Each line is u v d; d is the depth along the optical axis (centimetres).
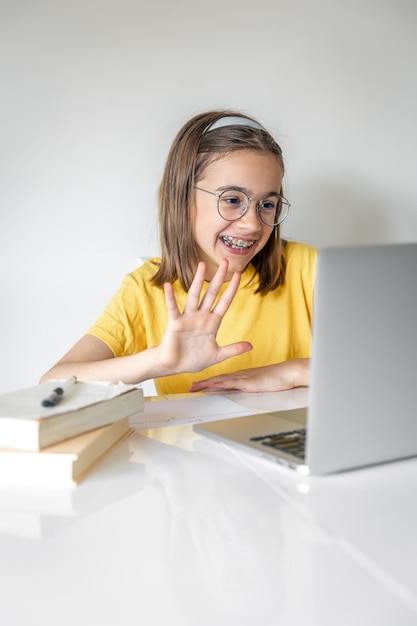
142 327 166
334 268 70
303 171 214
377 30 214
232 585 53
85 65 193
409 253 75
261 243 155
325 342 72
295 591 52
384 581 53
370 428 78
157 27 195
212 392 127
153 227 204
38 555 59
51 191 197
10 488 75
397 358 77
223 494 73
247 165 147
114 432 90
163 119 199
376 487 74
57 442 79
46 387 92
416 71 220
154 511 68
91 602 51
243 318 168
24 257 199
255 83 205
